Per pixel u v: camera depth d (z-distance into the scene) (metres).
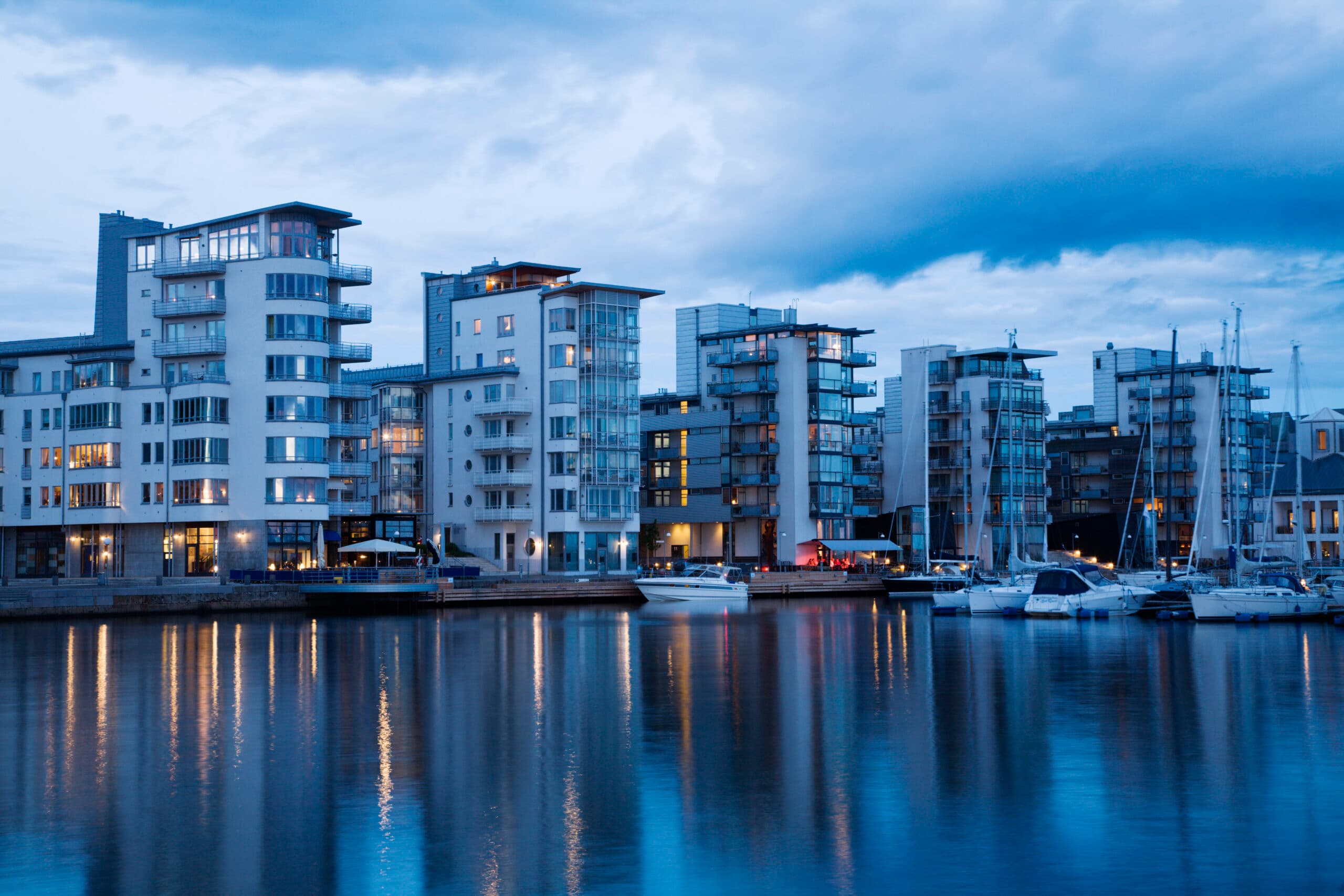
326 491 119.38
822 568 149.12
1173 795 32.22
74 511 123.06
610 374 137.38
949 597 107.75
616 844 28.00
